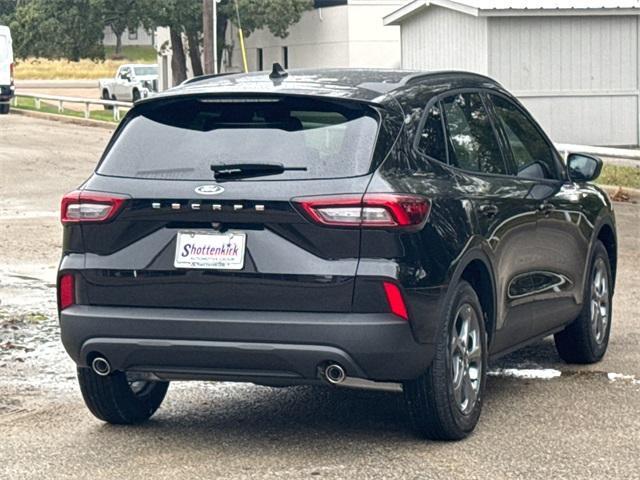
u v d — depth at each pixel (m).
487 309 8.63
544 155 9.70
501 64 30.94
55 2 48.91
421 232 7.88
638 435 8.34
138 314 8.01
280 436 8.45
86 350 8.12
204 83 8.48
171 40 49.16
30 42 49.53
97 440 8.43
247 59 50.22
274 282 7.80
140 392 8.77
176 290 7.95
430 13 32.62
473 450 8.09
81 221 8.14
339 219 7.75
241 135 8.08
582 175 9.83
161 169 8.08
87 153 32.31
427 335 7.91
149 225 8.02
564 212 9.54
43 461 8.02
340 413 8.96
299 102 8.09
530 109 31.12
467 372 8.32
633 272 13.96
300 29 46.53
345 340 7.73
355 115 8.02
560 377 9.73
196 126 8.20
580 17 31.08
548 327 9.48
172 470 7.84
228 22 50.84
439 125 8.48
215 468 7.86
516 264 8.91
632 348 10.60
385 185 7.80
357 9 44.12
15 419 8.90
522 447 8.12
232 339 7.84
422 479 7.60
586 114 31.44
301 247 7.80
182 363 7.99
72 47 49.00
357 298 7.75
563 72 31.20
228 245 7.87
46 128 41.47
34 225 18.64
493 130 9.10
